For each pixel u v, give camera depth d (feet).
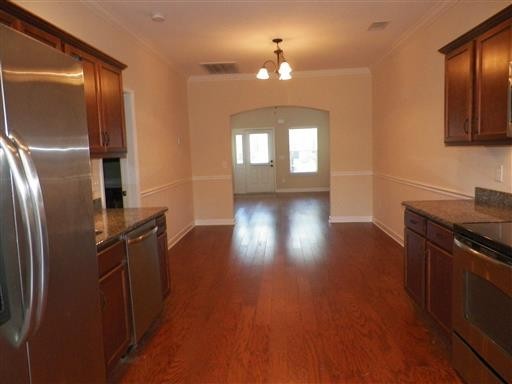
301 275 13.50
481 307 6.38
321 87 21.86
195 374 7.74
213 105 22.52
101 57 9.31
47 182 4.51
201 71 20.70
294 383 7.36
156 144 16.56
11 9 6.17
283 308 10.78
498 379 5.93
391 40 15.80
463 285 6.92
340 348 8.55
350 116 21.95
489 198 9.95
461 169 11.37
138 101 14.48
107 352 7.07
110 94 9.83
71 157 5.08
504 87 7.32
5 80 3.88
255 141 38.70
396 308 10.55
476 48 8.30
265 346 8.75
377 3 11.74
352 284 12.47
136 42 14.33
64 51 7.73
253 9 11.96
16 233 3.93
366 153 22.16
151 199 15.75
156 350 8.69
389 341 8.79
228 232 21.06
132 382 7.51
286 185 39.04
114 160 13.94
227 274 13.88
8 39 3.94
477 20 10.11
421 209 9.33
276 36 14.79
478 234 6.37
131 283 8.20
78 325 5.21
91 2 10.84
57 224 4.71
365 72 21.59
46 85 4.57
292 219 24.31
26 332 4.03
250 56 17.71
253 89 22.17
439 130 12.68
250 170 39.04
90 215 5.57
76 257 5.16
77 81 5.31
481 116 8.17
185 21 12.80
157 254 9.84
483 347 6.31
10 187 3.88
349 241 18.13
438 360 7.97
